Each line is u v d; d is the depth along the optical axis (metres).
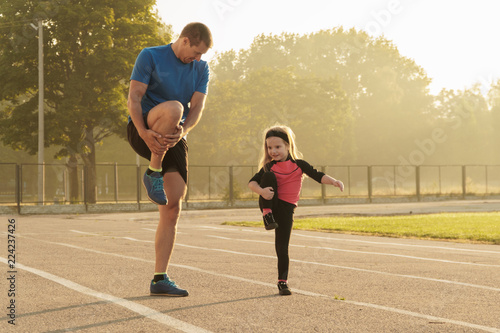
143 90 4.53
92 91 33.53
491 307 4.57
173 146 4.57
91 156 35.69
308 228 15.05
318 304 4.59
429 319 4.07
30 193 54.81
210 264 7.24
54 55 33.06
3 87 34.09
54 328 3.68
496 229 14.62
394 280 6.03
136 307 4.36
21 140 34.47
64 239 11.05
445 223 17.11
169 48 4.65
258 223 17.55
